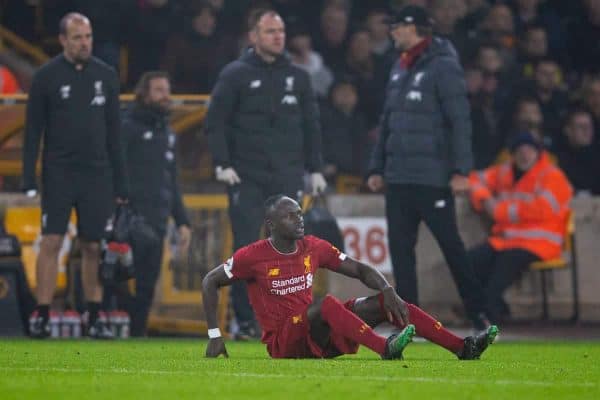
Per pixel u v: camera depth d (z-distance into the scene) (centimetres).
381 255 5362
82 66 4022
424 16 3991
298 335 2616
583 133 6062
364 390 1891
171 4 5922
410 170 3944
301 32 6031
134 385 1969
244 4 6103
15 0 6488
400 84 4016
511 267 5188
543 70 6244
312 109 4209
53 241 4019
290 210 2667
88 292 4119
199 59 5916
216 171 4088
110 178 4088
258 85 4094
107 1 5828
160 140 4478
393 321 2597
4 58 6200
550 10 6919
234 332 4391
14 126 4853
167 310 4800
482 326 4022
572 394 1877
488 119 6069
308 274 2698
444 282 5522
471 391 1888
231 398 1778
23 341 3859
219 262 4819
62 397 1789
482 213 5472
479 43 6209
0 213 4909
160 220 4462
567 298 5597
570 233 5484
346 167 5700
